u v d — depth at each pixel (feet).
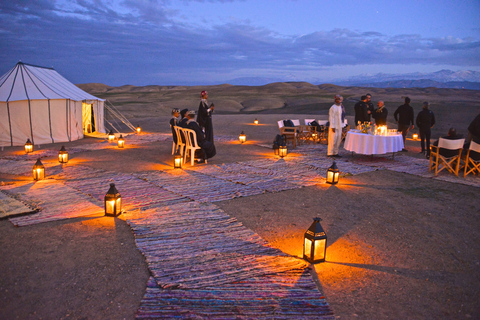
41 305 9.80
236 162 32.19
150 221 16.37
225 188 22.68
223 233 15.05
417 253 13.55
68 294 10.35
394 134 32.58
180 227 15.66
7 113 45.62
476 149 25.36
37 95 47.91
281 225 16.34
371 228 16.08
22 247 13.51
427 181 25.21
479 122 27.81
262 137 52.80
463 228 16.22
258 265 12.12
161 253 12.98
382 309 9.84
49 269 11.81
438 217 17.67
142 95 350.43
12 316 9.29
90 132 61.00
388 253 13.51
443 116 101.65
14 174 26.78
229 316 9.28
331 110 33.91
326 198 20.84
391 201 20.34
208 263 12.22
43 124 48.14
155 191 21.83
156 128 69.31
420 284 11.28
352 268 12.26
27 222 16.03
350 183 24.57
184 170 28.55
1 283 10.91
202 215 17.33
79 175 26.45
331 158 34.19
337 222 16.83
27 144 38.73
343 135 45.75
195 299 10.03
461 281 11.52
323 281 11.33
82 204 18.94
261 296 10.23
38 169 24.39
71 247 13.55
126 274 11.54
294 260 12.60
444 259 13.08
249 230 15.43
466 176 26.50
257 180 24.93
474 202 20.18
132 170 28.58
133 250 13.35
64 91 53.83
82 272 11.63
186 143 31.50
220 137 52.37
